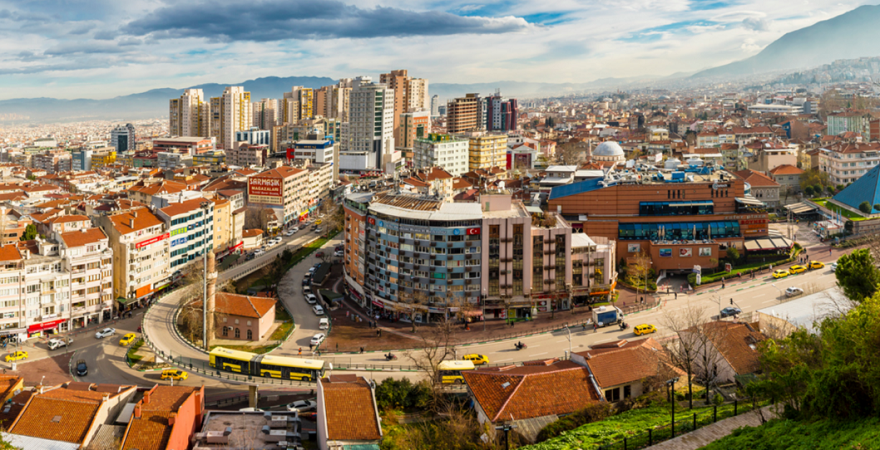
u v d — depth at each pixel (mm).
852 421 89625
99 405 134375
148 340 195000
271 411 147750
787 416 102188
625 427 117125
